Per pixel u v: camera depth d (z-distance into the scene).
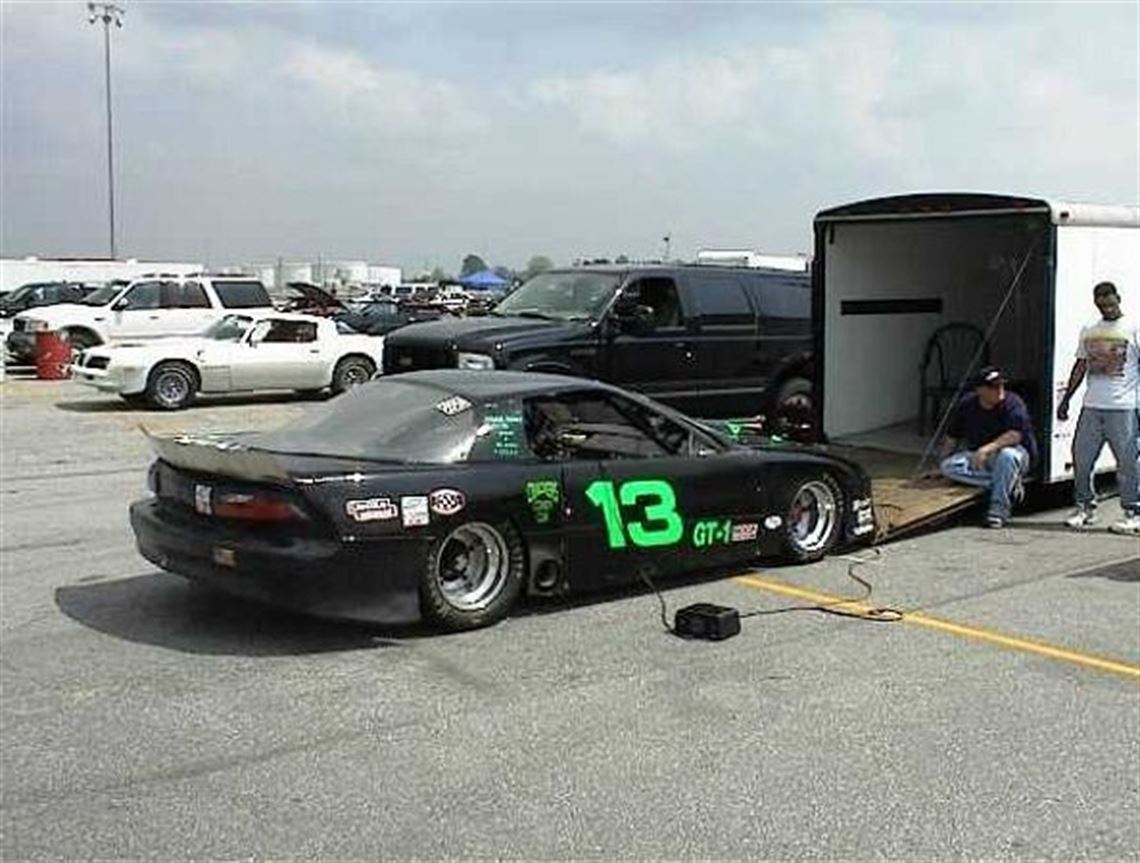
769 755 4.75
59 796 4.34
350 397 7.23
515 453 6.71
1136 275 10.66
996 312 12.50
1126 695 5.52
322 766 4.62
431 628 6.43
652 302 13.07
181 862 3.83
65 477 12.41
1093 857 3.89
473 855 3.89
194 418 18.12
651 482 7.17
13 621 6.62
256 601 6.29
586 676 5.74
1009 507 9.79
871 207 11.05
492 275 65.69
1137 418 9.49
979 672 5.85
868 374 12.19
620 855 3.89
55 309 25.02
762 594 7.40
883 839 4.01
